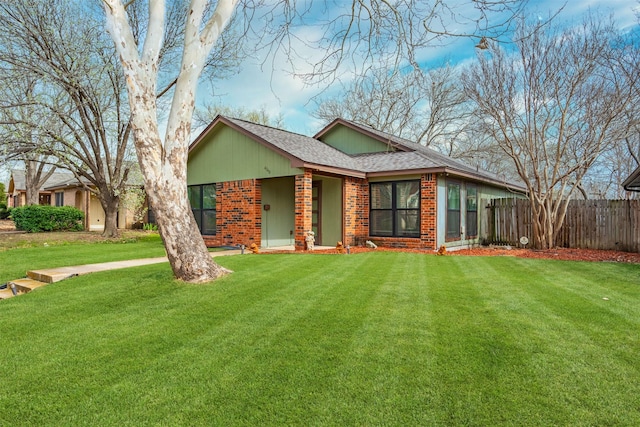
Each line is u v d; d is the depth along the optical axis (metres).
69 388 3.08
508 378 3.07
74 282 6.72
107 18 5.79
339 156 14.14
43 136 13.37
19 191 29.56
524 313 4.62
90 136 15.18
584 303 5.06
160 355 3.64
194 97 6.29
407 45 7.61
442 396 2.84
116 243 14.34
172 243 6.26
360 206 12.97
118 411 2.75
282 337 3.98
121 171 17.44
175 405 2.81
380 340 3.84
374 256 9.68
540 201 11.85
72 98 13.81
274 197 13.63
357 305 4.99
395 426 2.52
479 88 13.46
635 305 4.97
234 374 3.23
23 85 13.66
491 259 9.30
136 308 5.09
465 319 4.42
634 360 3.36
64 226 19.38
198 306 5.08
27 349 3.85
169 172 6.16
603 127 10.54
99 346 3.88
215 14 6.28
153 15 6.03
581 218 12.20
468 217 13.66
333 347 3.71
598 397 2.79
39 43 12.60
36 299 5.64
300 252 10.80
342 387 2.99
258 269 7.49
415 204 11.96
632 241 11.38
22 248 12.25
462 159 26.44
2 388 3.10
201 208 14.70
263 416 2.66
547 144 14.82
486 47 7.07
